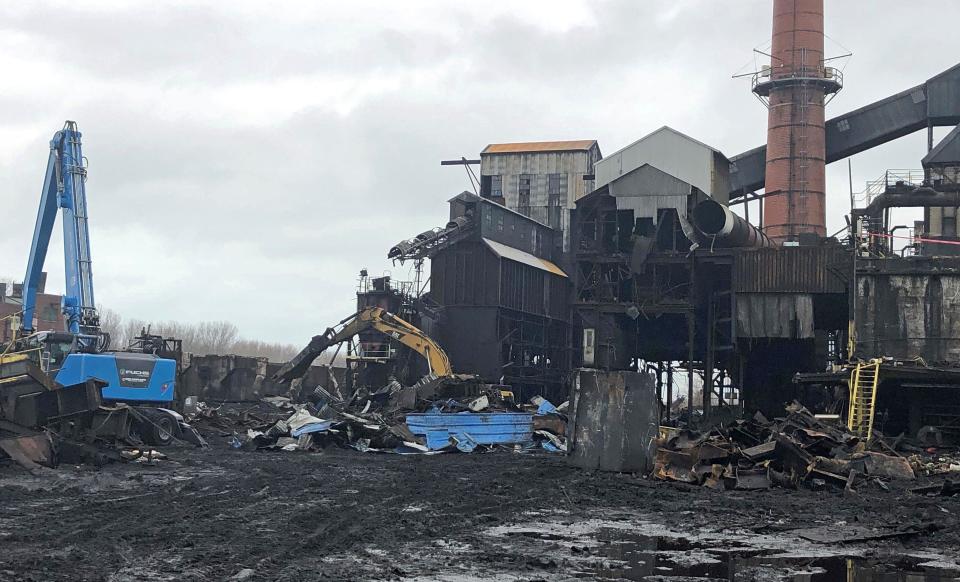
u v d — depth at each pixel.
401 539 15.51
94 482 23.25
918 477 26.84
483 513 19.30
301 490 22.48
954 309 44.22
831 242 53.00
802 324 50.97
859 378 36.69
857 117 74.31
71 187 42.41
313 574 12.21
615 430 28.03
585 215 60.19
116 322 136.75
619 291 58.47
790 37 76.38
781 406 55.34
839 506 21.25
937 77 70.69
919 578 12.92
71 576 11.77
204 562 12.83
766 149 77.69
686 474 25.78
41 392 28.62
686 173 58.41
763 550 15.17
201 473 26.64
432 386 45.16
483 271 64.12
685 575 12.91
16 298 94.06
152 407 36.19
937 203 55.16
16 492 20.86
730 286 56.50
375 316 54.41
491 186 81.50
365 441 37.66
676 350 60.50
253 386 65.50
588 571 13.09
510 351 64.88
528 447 40.38
